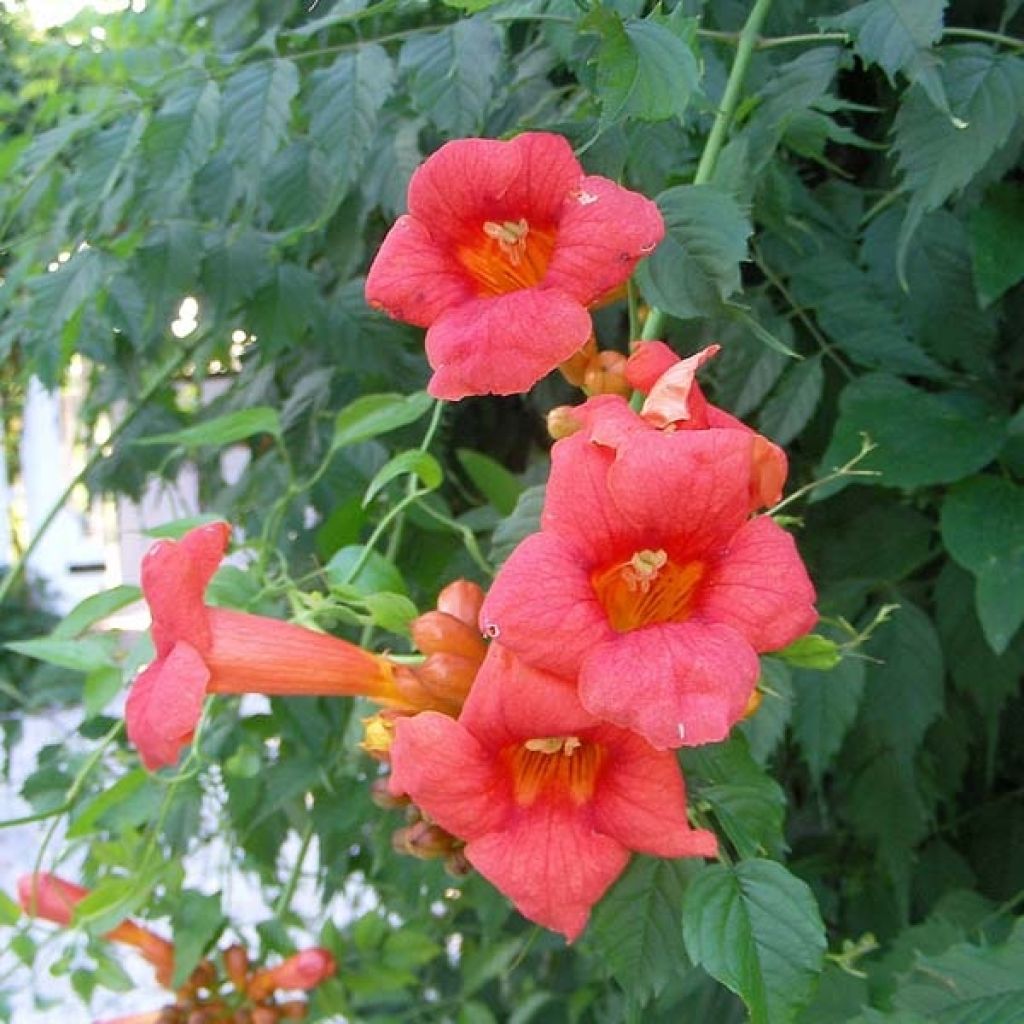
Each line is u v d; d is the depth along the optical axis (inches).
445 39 14.0
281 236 17.2
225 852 28.6
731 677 9.2
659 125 13.0
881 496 17.5
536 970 24.3
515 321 10.3
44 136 16.9
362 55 14.5
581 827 10.4
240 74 15.0
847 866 19.5
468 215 11.1
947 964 12.6
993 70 13.1
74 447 27.0
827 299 16.4
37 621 57.6
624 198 10.6
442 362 10.4
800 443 18.4
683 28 11.7
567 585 9.5
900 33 12.1
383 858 19.0
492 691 10.0
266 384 21.3
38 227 20.2
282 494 19.2
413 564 18.7
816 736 15.7
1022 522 14.3
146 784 18.7
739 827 10.9
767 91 14.1
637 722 9.1
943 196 13.0
